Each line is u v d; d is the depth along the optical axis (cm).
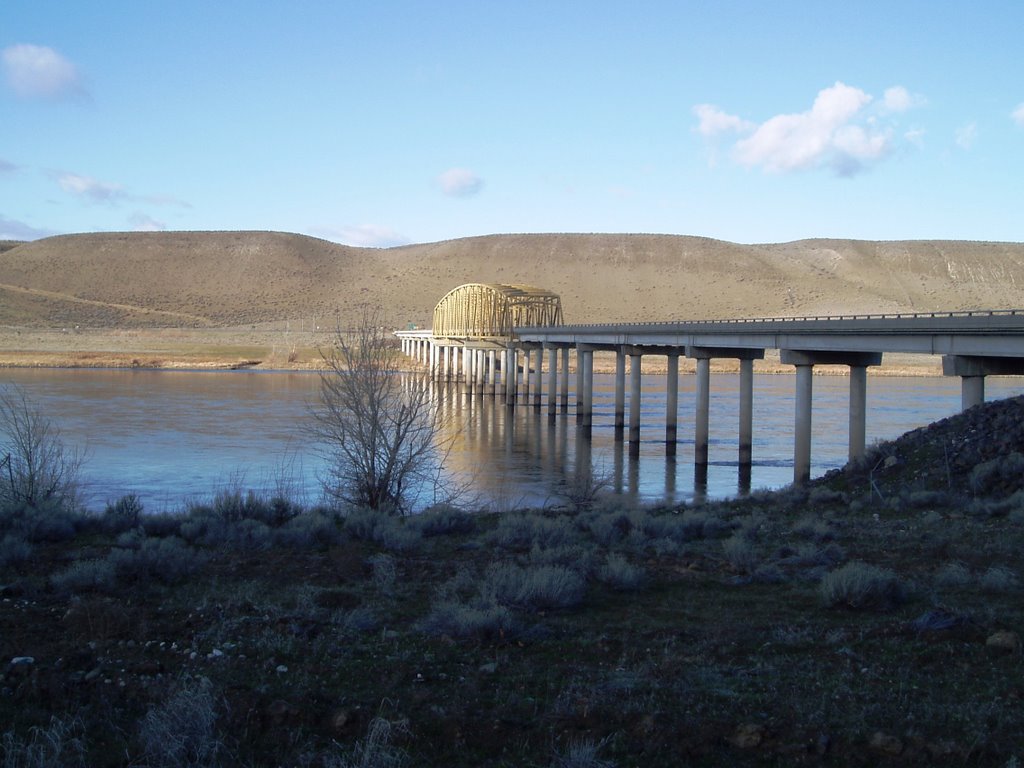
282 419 7056
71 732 938
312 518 2339
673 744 918
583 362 8012
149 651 1209
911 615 1418
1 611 1375
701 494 4297
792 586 1641
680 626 1362
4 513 2175
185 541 2061
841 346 4478
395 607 1480
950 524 2361
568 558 1822
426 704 1026
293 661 1177
